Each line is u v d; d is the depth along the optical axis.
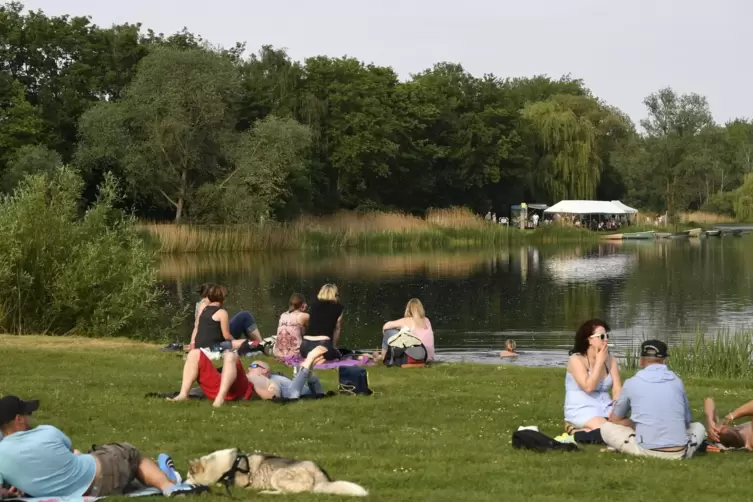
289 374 17.38
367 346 27.33
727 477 9.34
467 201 111.81
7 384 14.95
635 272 54.66
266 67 99.69
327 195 97.06
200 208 75.50
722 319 33.56
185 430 11.62
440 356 25.11
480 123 108.00
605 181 129.25
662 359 10.48
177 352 20.05
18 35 79.25
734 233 109.81
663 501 8.45
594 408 11.33
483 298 41.34
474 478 9.25
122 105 73.81
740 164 163.25
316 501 8.24
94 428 11.71
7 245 24.94
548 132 113.75
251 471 8.82
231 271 55.25
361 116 98.12
